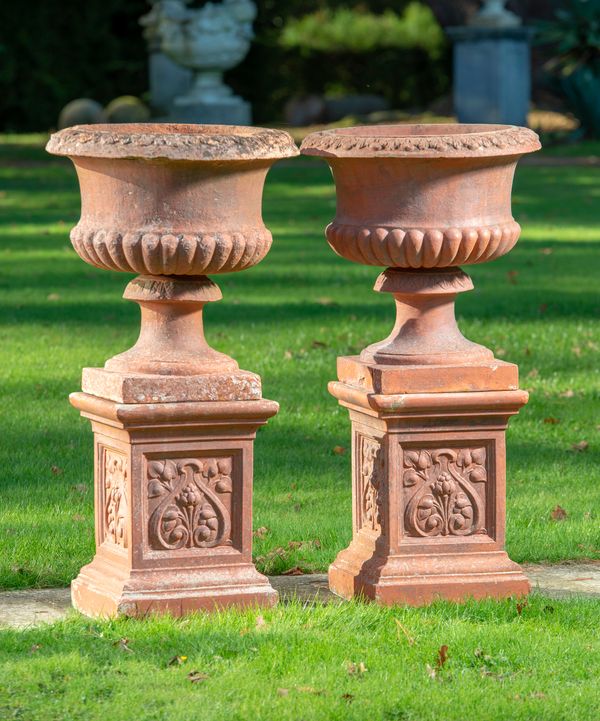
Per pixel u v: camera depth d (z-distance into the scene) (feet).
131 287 20.29
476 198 20.51
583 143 116.37
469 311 47.88
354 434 22.07
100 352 40.32
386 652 18.98
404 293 21.01
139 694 17.33
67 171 98.53
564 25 117.08
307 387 36.50
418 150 19.94
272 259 60.49
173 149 18.92
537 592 22.07
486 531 21.50
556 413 34.53
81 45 125.08
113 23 127.65
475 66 115.55
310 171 100.32
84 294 50.96
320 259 60.49
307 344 41.63
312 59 140.36
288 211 76.84
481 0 125.70
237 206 19.67
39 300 49.44
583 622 20.43
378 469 21.27
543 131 123.03
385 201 20.45
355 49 140.26
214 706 17.02
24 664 18.22
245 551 20.70
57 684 17.65
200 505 20.38
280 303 49.26
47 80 124.26
